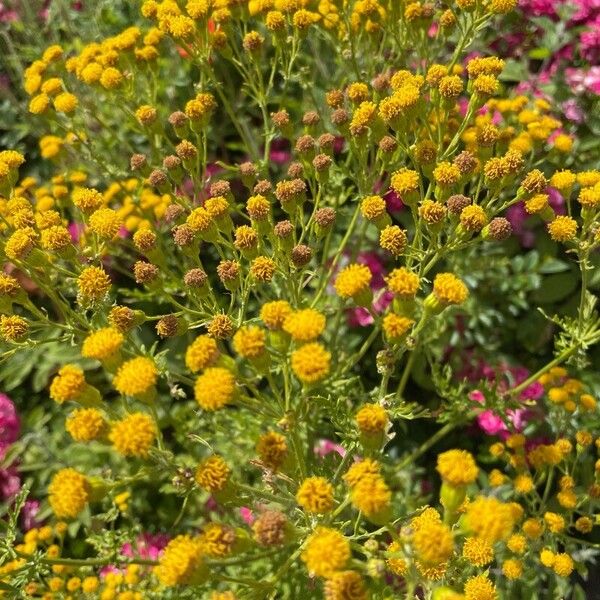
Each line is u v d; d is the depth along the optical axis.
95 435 0.26
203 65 0.36
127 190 0.39
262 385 0.39
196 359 0.27
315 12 0.37
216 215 0.31
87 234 0.36
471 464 0.25
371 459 0.27
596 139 0.40
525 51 0.44
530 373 0.40
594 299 0.33
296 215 0.32
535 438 0.38
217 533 0.25
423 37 0.36
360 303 0.28
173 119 0.34
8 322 0.30
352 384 0.38
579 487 0.36
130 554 0.37
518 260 0.40
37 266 0.30
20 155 0.33
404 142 0.32
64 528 0.35
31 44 0.51
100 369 0.42
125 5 0.50
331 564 0.24
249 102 0.48
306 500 0.25
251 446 0.38
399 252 0.30
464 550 0.28
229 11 0.36
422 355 0.40
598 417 0.37
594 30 0.41
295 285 0.31
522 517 0.33
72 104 0.36
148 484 0.39
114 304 0.30
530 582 0.34
